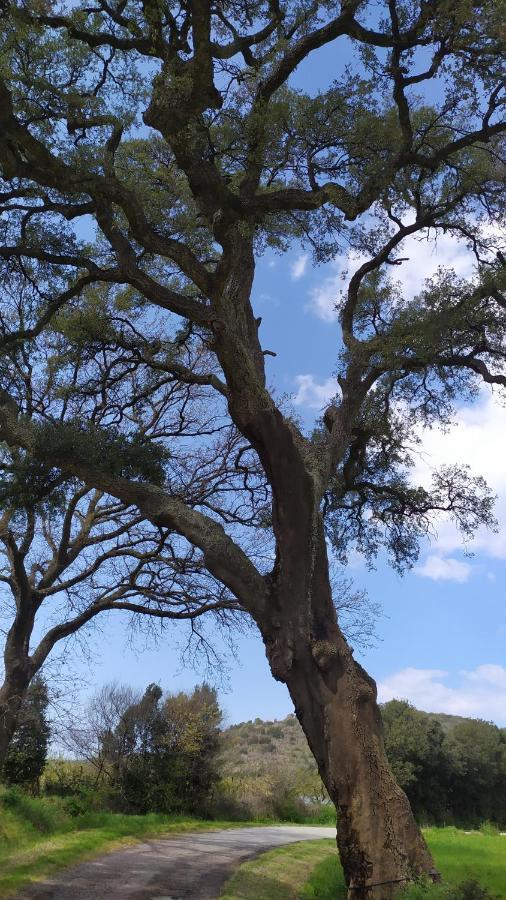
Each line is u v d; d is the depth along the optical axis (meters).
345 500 21.64
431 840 25.45
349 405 16.70
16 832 17.03
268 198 14.48
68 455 14.83
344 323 18.28
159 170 19.31
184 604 24.45
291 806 42.06
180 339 20.81
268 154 15.62
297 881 16.02
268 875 16.22
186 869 15.94
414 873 12.23
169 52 14.10
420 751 50.84
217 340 14.77
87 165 14.98
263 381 16.55
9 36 14.26
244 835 25.38
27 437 15.13
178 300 15.28
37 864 14.29
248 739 89.69
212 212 15.27
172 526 14.84
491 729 57.84
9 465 17.56
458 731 57.75
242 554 14.45
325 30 14.49
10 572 24.41
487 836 31.61
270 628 13.99
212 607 23.92
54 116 15.57
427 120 16.45
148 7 13.50
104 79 16.09
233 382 14.73
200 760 34.28
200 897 13.11
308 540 14.25
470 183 17.20
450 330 16.00
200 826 27.14
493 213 17.69
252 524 23.64
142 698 33.34
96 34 14.74
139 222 14.67
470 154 17.41
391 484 21.03
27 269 18.64
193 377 18.97
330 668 13.57
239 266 16.44
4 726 21.86
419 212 17.66
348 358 17.08
